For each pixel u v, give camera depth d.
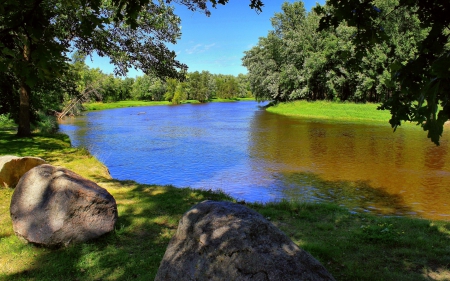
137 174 13.98
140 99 102.12
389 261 4.79
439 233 5.99
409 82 2.27
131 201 7.76
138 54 12.33
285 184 12.29
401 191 11.34
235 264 2.86
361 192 11.24
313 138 23.38
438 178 12.96
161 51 12.52
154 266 4.51
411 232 6.03
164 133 27.05
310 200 10.37
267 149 19.41
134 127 31.89
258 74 56.47
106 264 4.55
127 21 3.06
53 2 9.46
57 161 12.14
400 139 22.55
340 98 51.16
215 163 15.91
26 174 5.53
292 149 19.33
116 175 13.84
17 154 12.84
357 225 6.49
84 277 4.23
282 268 2.75
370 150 18.81
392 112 2.57
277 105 54.66
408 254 5.00
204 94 104.62
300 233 5.94
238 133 26.45
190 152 18.72
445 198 10.50
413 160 16.16
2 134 18.17
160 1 11.95
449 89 1.60
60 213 5.00
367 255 5.00
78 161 12.38
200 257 3.07
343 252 5.09
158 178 13.34
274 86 51.91
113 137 24.98
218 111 55.53
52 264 4.50
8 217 6.24
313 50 48.38
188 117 43.44
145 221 6.28
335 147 19.83
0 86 18.38
